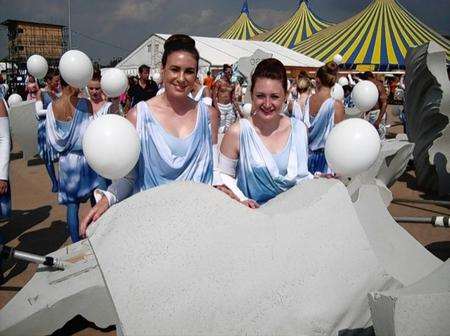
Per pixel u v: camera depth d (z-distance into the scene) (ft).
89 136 7.16
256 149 9.59
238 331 5.15
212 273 5.35
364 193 9.84
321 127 16.72
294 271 5.49
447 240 17.38
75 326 11.94
